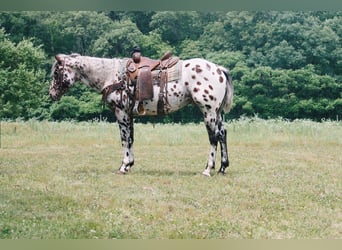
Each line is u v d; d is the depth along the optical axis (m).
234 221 6.77
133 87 8.84
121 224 6.60
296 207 7.41
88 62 9.14
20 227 6.42
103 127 14.73
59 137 13.36
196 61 8.93
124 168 9.22
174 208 7.24
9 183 8.45
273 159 10.75
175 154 11.23
